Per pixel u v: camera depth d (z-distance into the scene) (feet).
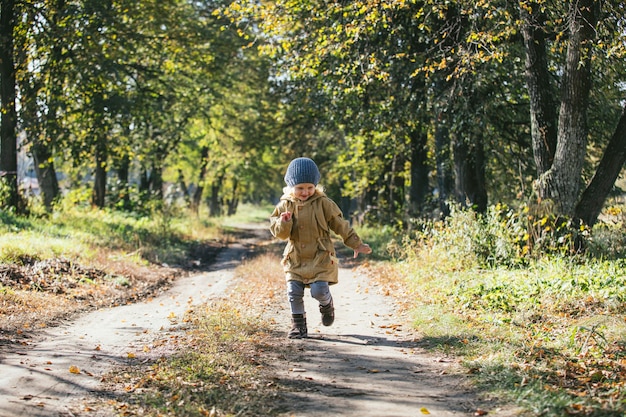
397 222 85.56
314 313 28.30
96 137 74.95
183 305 33.73
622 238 38.81
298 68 52.31
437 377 16.72
